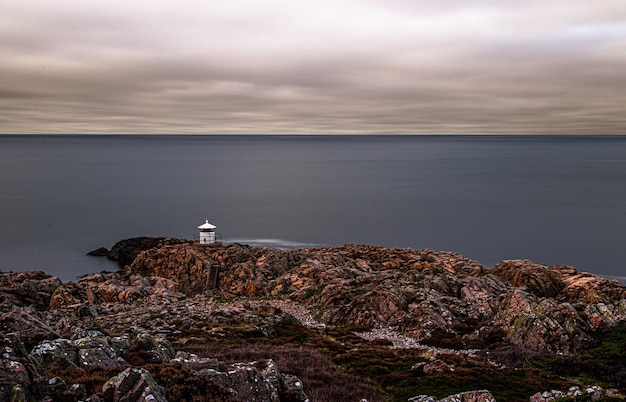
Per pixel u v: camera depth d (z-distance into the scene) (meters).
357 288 64.62
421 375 32.47
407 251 92.69
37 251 119.81
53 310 53.31
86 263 109.31
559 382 32.72
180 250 84.31
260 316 53.88
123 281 73.75
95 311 54.84
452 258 85.62
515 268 75.06
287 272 77.81
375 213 180.75
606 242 131.75
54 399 17.03
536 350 42.34
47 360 21.72
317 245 129.00
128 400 17.00
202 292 74.12
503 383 31.47
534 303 50.72
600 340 42.56
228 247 88.06
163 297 65.25
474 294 61.75
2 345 18.81
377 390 29.42
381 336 50.69
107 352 23.69
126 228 149.25
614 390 30.42
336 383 29.39
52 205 193.12
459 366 35.34
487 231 148.25
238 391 20.70
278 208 191.25
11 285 66.88
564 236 140.00
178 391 18.72
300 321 57.28
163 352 26.48
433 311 54.31
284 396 22.28
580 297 63.72
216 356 33.44
